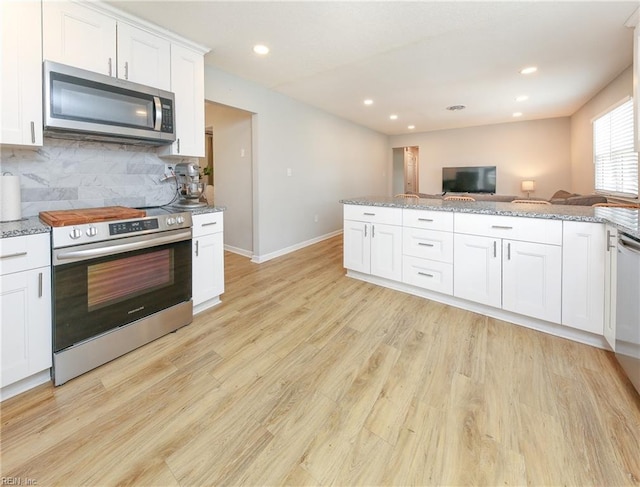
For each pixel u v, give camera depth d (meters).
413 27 2.58
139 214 2.05
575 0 2.24
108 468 1.20
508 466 1.20
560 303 2.15
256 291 3.17
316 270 3.92
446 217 2.70
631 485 1.11
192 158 2.95
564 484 1.12
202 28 2.51
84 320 1.78
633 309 1.53
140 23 2.29
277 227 4.62
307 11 2.32
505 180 6.87
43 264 1.62
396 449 1.29
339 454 1.26
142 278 2.08
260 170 4.23
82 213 1.94
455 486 1.12
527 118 6.29
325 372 1.82
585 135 5.12
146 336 2.11
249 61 3.25
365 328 2.37
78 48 1.98
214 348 2.09
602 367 1.83
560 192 5.08
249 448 1.30
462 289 2.65
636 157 3.37
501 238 2.39
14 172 1.98
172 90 2.54
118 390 1.66
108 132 2.07
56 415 1.47
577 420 1.42
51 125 1.82
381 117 6.09
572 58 3.24
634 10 2.36
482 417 1.45
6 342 1.52
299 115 4.91
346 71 3.57
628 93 3.48
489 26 2.58
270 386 1.70
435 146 7.66
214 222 2.64
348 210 3.47
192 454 1.26
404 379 1.75
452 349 2.06
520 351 2.02
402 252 3.04
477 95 4.57
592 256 2.00
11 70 1.70
